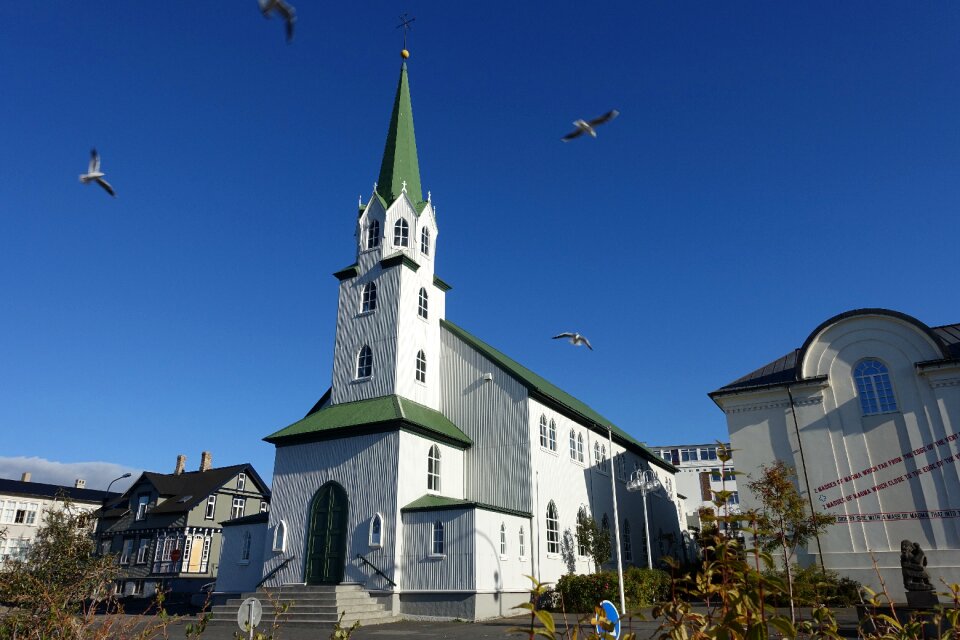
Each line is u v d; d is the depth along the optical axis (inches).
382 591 1094.4
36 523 2960.1
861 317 1275.8
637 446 1877.5
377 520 1145.4
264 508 2507.4
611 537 1592.0
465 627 958.4
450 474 1284.4
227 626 994.1
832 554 1162.6
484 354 1385.3
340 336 1429.6
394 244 1451.8
